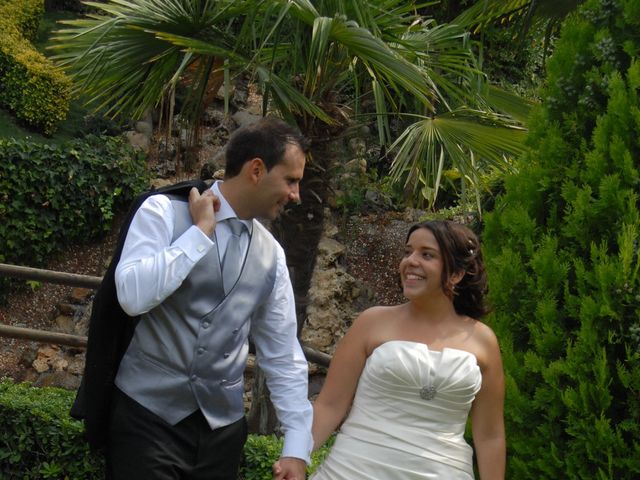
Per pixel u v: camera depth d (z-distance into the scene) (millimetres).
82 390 2969
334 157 5207
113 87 5020
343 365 3006
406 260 2932
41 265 9508
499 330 3111
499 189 7348
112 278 2756
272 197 2830
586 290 2939
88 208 9695
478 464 2920
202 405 2809
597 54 3133
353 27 4484
